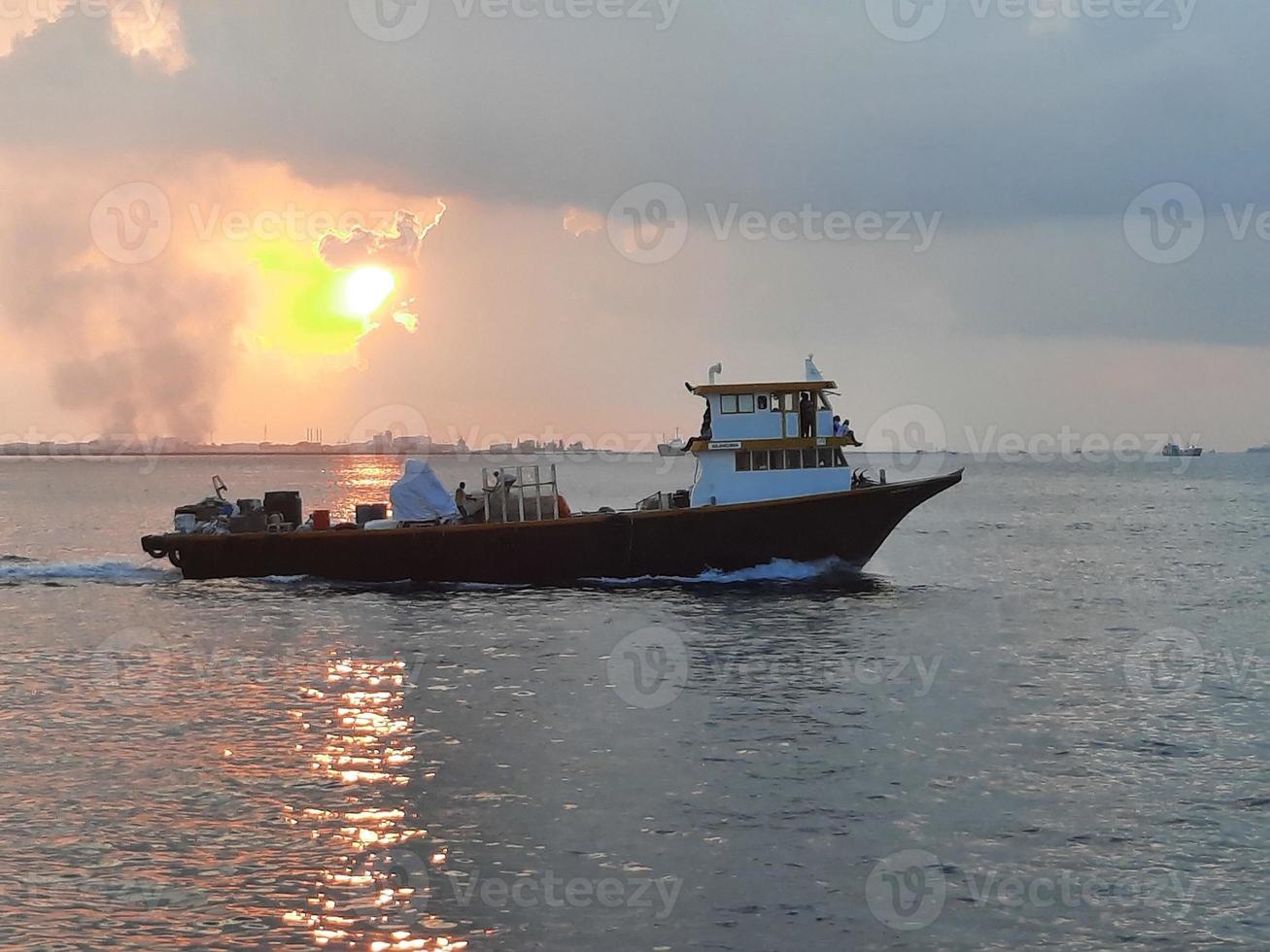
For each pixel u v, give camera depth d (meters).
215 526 58.19
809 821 24.81
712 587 53.28
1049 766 28.36
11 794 26.05
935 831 24.33
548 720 32.19
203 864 22.58
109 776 27.30
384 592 53.50
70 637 44.34
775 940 20.00
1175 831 24.45
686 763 28.41
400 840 23.70
